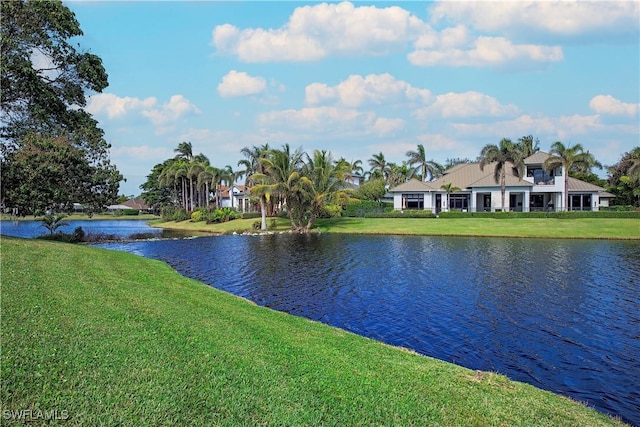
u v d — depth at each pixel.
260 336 7.93
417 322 12.23
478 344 10.42
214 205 74.75
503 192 53.03
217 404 4.91
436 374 7.01
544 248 30.61
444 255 27.11
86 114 23.39
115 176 25.36
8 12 17.94
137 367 5.60
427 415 5.25
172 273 17.00
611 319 12.42
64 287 9.65
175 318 8.27
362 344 8.71
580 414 6.01
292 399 5.25
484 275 19.67
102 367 5.47
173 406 4.74
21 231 51.88
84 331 6.68
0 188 19.61
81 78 21.56
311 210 47.81
